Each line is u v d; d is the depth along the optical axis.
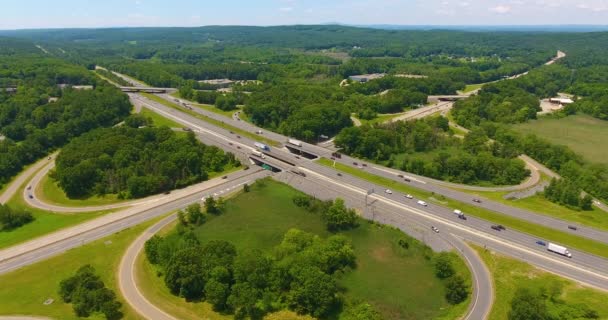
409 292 168.62
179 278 158.38
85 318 147.00
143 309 152.12
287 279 163.38
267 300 153.00
